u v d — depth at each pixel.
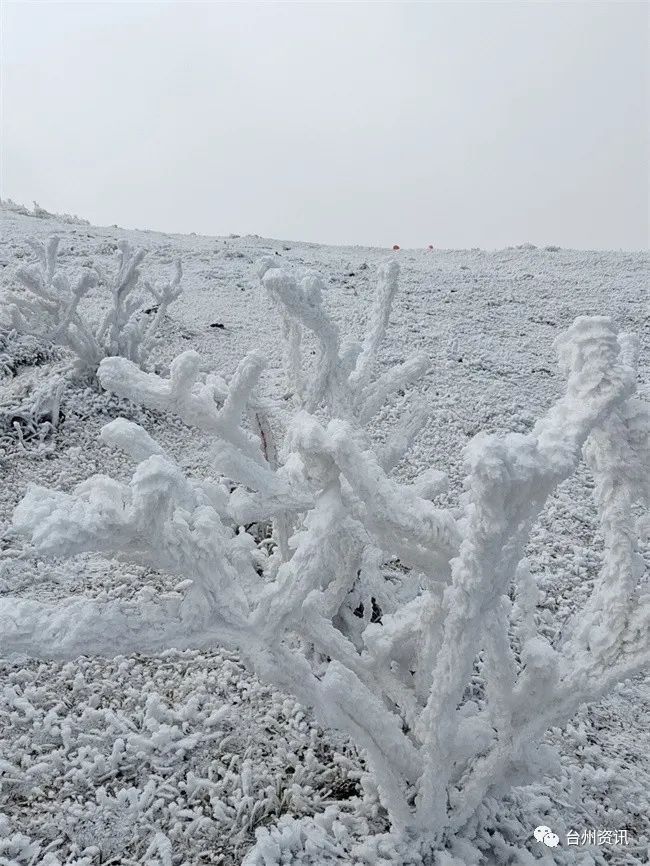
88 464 4.27
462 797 1.82
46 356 5.67
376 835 1.83
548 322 9.06
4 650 1.27
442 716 1.56
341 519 1.63
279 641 1.53
